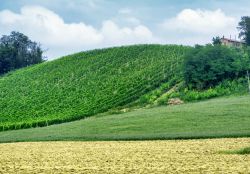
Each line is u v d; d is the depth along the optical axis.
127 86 134.00
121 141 60.78
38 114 125.62
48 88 154.38
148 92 124.94
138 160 38.97
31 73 180.12
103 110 115.31
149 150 47.12
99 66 168.12
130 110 109.44
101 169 34.00
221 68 123.19
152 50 179.38
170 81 128.88
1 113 133.62
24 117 124.94
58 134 74.75
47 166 36.66
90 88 143.25
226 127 67.44
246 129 64.19
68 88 148.62
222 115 77.88
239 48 145.88
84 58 183.88
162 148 48.69
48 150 51.38
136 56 173.75
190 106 94.56
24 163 39.12
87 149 50.97
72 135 71.69
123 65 164.12
